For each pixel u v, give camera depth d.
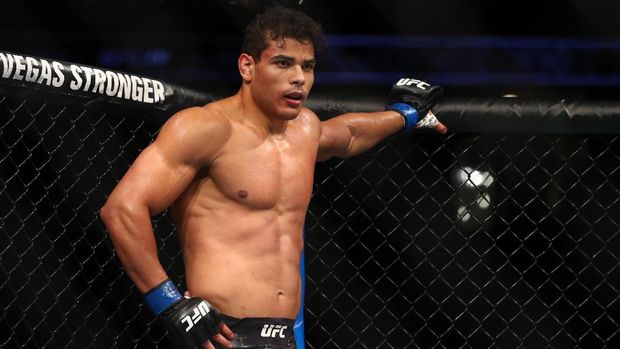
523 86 7.02
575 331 4.74
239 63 2.55
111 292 3.81
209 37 7.21
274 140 2.57
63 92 2.90
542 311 4.78
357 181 4.34
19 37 7.20
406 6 7.40
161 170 2.34
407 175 4.53
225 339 2.33
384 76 7.04
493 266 4.78
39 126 3.96
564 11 7.42
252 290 2.41
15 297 3.54
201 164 2.43
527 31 7.46
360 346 4.81
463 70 7.14
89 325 4.19
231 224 2.45
